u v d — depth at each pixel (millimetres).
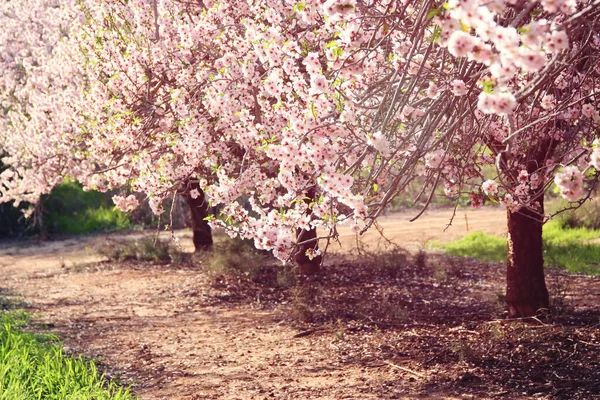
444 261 16047
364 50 4922
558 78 5871
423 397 6945
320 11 5707
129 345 9734
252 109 7531
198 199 17281
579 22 4129
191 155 7551
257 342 9680
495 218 24016
